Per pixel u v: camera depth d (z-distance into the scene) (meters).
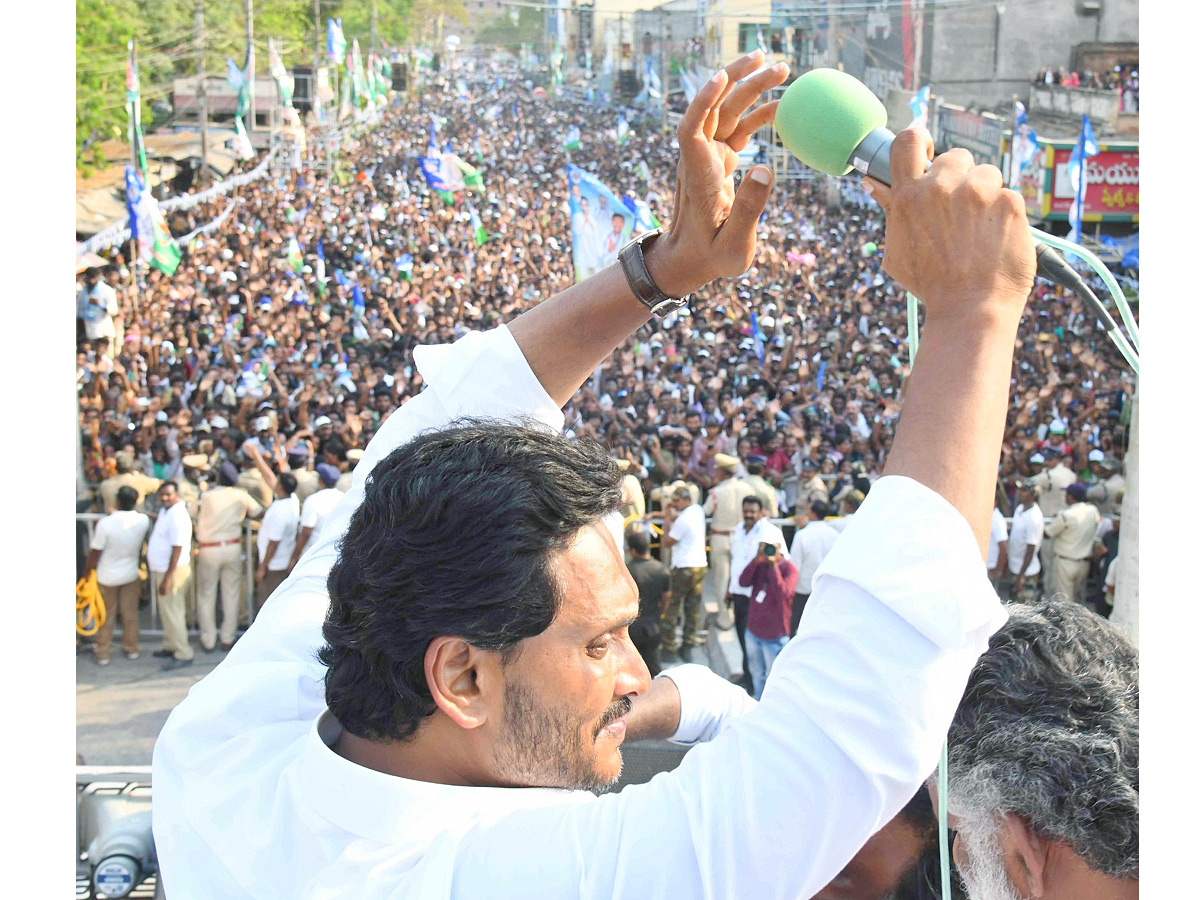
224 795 1.10
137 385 12.28
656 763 2.15
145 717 8.66
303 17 13.73
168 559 9.41
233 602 9.62
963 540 0.78
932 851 1.30
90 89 12.86
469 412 1.26
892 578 0.78
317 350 12.82
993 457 0.81
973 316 0.83
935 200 0.84
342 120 13.94
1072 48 13.84
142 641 9.96
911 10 14.02
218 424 11.64
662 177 14.48
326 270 13.70
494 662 0.89
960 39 13.93
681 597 8.96
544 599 0.88
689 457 11.73
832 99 1.07
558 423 1.28
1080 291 1.08
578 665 0.90
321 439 11.39
